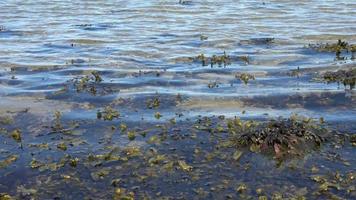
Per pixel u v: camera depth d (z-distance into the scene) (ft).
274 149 40.98
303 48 83.41
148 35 100.32
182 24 114.52
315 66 69.72
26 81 65.77
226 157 40.75
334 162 39.40
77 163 40.52
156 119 50.03
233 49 85.05
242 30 104.53
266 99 55.67
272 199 34.55
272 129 43.42
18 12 139.95
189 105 54.44
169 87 61.93
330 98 54.85
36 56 82.07
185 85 62.69
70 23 118.11
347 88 57.82
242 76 64.75
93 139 45.52
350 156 40.40
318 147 41.83
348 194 34.94
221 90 59.67
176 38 96.43
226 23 115.14
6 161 40.68
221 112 51.98
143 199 35.14
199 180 37.50
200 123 48.42
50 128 48.32
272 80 63.67
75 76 68.33
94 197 35.70
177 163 40.04
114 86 62.54
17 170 39.60
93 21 121.08
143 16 128.98
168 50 85.20
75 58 80.33
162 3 155.94
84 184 37.42
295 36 95.86
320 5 144.77
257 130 43.98
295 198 34.45
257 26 109.50
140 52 83.87
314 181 36.70
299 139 42.06
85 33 103.50
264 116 50.11
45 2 165.07
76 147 43.78
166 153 41.96
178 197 35.35
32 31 107.04
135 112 52.49
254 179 37.35
